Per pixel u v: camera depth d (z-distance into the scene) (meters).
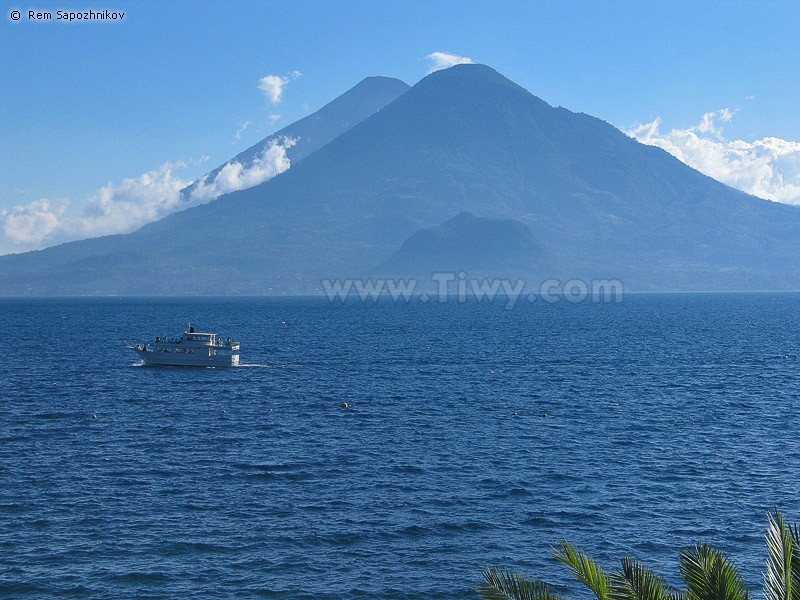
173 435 67.25
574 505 48.47
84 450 61.34
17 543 41.69
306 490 51.19
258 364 121.25
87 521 44.97
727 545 42.16
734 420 74.50
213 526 44.47
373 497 49.81
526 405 83.44
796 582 19.70
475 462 58.47
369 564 39.75
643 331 196.50
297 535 43.28
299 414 77.81
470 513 46.97
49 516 45.72
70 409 79.38
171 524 44.69
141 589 36.81
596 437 67.12
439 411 79.81
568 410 80.31
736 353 138.25
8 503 47.84
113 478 53.44
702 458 59.56
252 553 40.88
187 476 54.09
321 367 118.06
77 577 37.91
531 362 125.56
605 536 43.53
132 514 46.25
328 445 63.84
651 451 61.94
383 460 58.84
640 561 40.06
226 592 36.62
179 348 115.19
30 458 58.62
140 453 60.53
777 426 71.38
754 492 50.81
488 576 22.50
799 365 119.50
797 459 58.94
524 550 41.59
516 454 60.97
